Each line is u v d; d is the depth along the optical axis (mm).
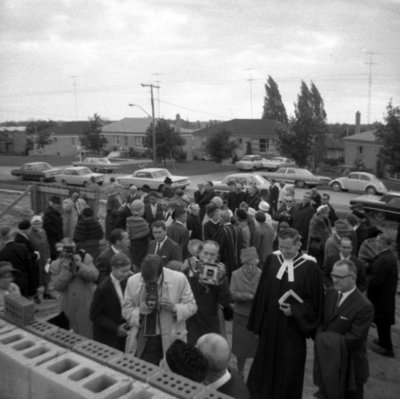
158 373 2037
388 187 36094
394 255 6121
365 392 5188
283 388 4180
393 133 31078
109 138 68062
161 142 49500
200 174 43000
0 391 2303
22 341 2385
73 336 2434
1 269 4746
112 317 4387
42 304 7621
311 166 46031
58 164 54719
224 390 2676
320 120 44594
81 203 10977
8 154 76500
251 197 13273
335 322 4113
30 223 7723
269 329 4246
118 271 4363
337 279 4145
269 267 4273
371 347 6504
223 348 2678
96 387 2004
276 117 77500
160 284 3881
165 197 13578
